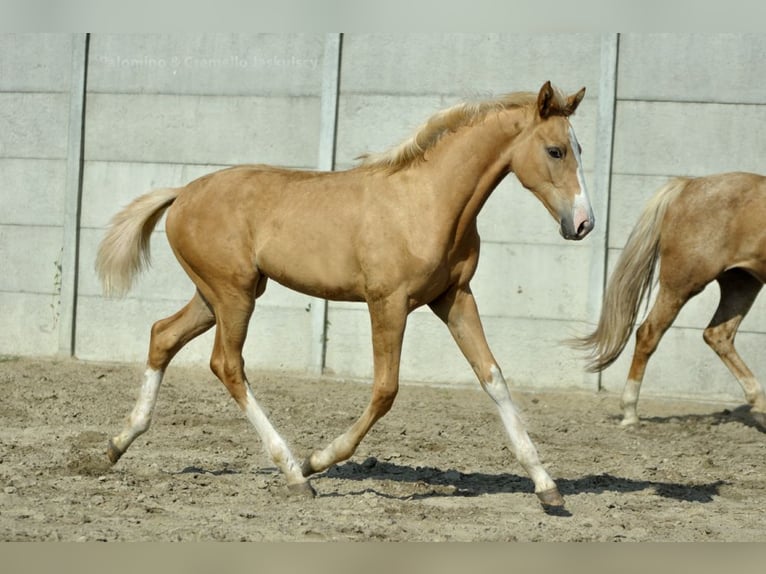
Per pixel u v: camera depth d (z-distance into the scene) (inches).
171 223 306.0
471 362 286.2
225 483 308.5
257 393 479.8
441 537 257.9
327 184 289.3
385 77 536.7
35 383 478.3
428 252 272.8
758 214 418.0
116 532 249.4
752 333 499.5
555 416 458.6
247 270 295.1
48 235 565.6
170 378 512.4
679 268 430.0
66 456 334.3
